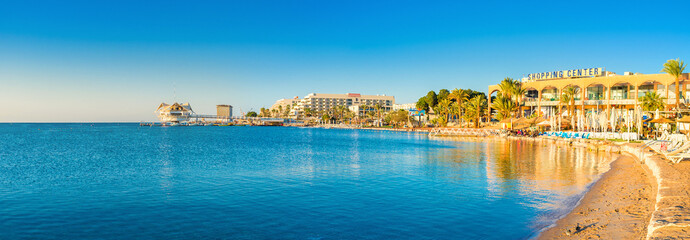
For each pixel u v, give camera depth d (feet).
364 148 193.47
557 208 53.93
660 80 279.90
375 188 73.05
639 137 179.42
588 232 41.09
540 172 92.02
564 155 137.39
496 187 71.97
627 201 54.39
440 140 272.31
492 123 394.93
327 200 62.80
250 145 229.66
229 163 122.11
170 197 66.23
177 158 142.72
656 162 82.17
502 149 172.55
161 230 47.44
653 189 61.67
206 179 86.53
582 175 85.61
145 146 223.92
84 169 108.99
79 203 62.08
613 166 99.96
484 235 43.73
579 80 322.75
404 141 265.95
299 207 58.18
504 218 50.08
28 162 132.16
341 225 48.75
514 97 376.68
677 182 58.44
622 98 317.63
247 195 67.46
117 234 46.16
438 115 516.32
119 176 93.25
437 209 55.72
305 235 44.98
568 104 325.21
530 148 175.94
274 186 76.23
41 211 56.80
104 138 344.28
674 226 35.37
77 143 260.42
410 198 63.46
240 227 48.34
